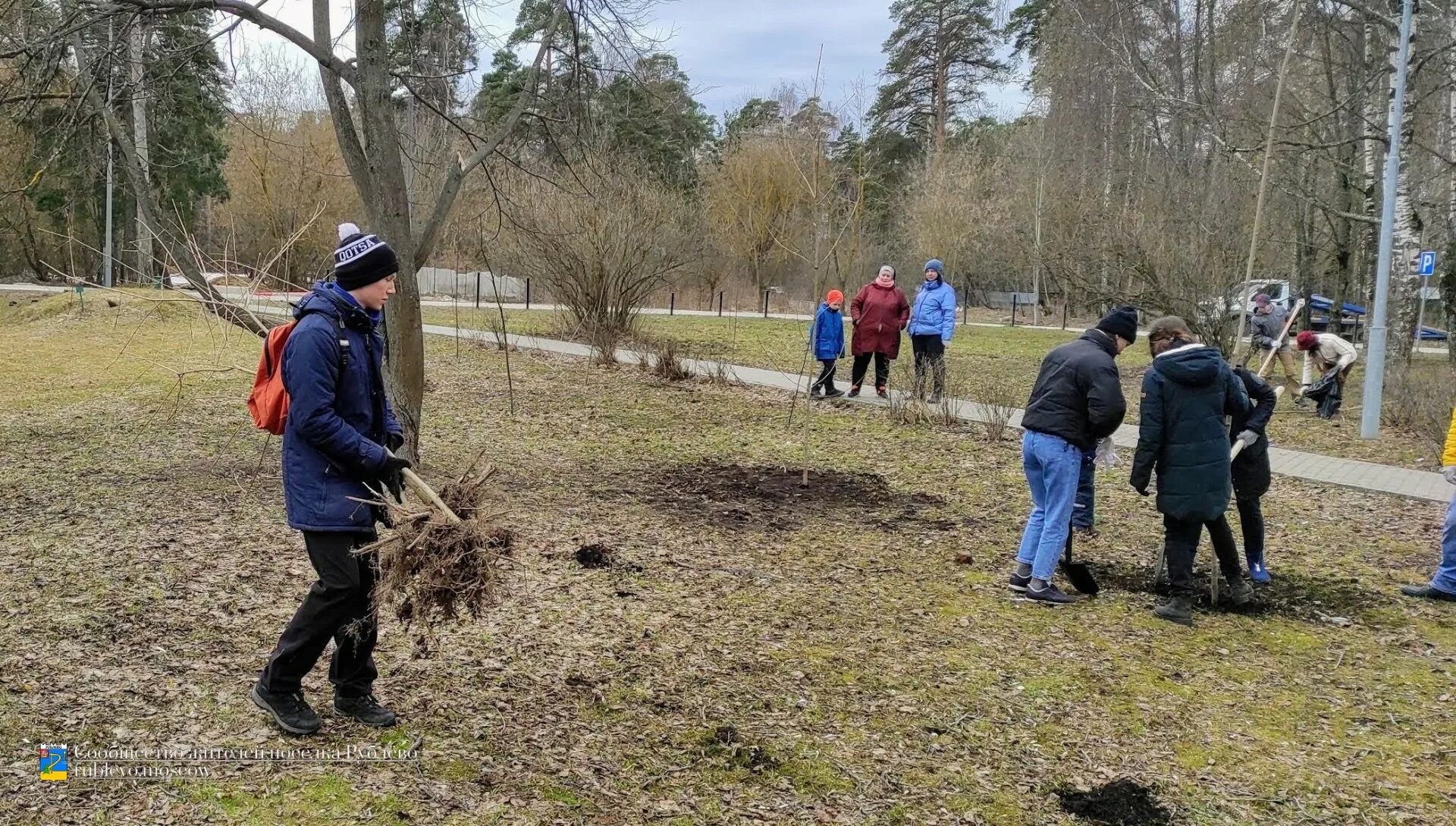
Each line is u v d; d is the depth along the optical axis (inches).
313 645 138.2
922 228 1461.6
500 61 397.1
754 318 1230.9
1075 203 881.5
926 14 1756.9
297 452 132.9
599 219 722.8
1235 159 629.0
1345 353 513.3
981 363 769.6
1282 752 157.5
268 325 298.0
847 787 139.6
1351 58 695.1
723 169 1539.1
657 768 140.9
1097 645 201.2
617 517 281.6
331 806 124.9
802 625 202.8
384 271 136.3
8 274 1379.2
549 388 549.3
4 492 286.5
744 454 386.0
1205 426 212.8
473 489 140.8
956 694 172.9
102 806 121.7
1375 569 261.7
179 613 189.0
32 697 149.9
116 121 283.1
